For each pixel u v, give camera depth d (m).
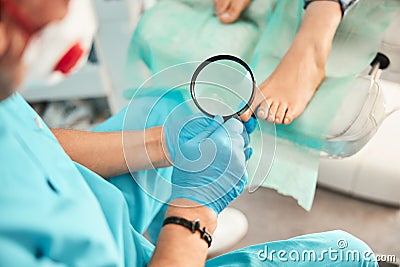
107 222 0.66
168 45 1.10
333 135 0.94
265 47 1.07
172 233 0.66
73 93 1.44
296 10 1.10
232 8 1.12
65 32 0.42
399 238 1.30
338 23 1.04
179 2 1.19
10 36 0.39
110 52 1.37
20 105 0.62
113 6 1.25
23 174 0.53
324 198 1.41
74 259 0.55
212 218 0.69
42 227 0.51
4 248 0.48
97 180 0.69
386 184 1.30
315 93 0.98
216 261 0.77
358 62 1.03
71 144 0.75
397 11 1.07
